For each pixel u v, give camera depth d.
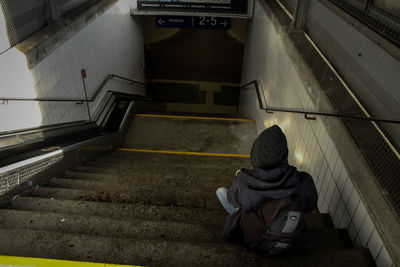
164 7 9.84
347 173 2.42
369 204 2.01
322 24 3.96
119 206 2.78
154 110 11.02
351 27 3.14
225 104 11.23
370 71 2.73
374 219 1.92
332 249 1.99
